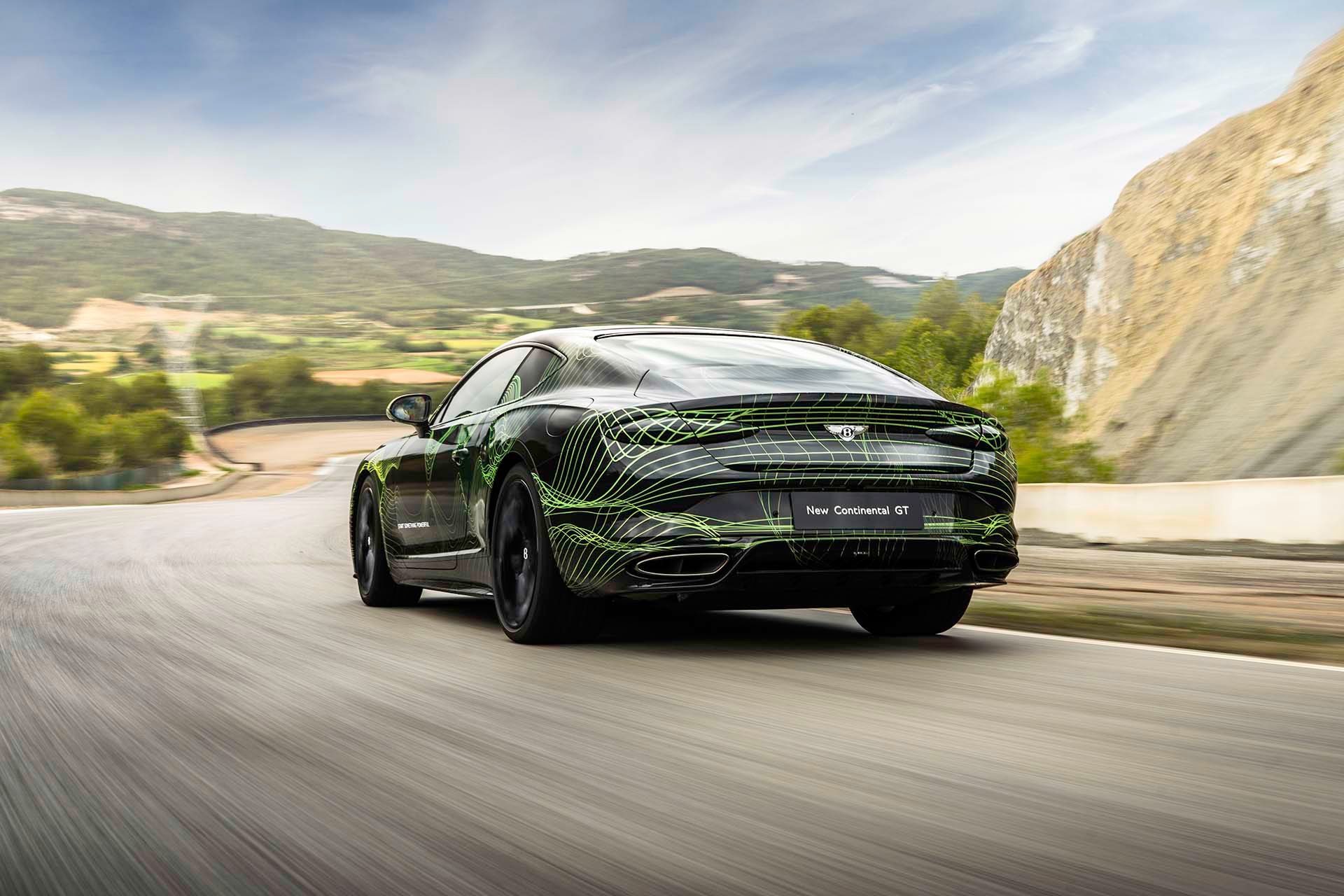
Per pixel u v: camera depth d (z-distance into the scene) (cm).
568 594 430
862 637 479
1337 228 2581
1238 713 311
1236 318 2653
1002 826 208
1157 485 1216
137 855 197
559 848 197
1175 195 3331
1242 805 221
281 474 8075
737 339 501
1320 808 219
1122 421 2745
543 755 264
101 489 5812
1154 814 215
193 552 1053
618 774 246
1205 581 793
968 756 261
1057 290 3781
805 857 191
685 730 290
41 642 456
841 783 237
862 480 400
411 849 197
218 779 245
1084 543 1275
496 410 498
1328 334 2350
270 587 709
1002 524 427
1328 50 3045
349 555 1036
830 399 400
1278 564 928
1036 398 2130
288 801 228
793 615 570
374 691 346
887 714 309
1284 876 182
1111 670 386
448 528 523
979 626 523
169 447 8962
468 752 267
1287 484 1102
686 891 176
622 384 438
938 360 3844
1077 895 173
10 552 1029
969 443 426
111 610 574
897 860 190
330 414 16762
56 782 244
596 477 402
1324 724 296
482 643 455
